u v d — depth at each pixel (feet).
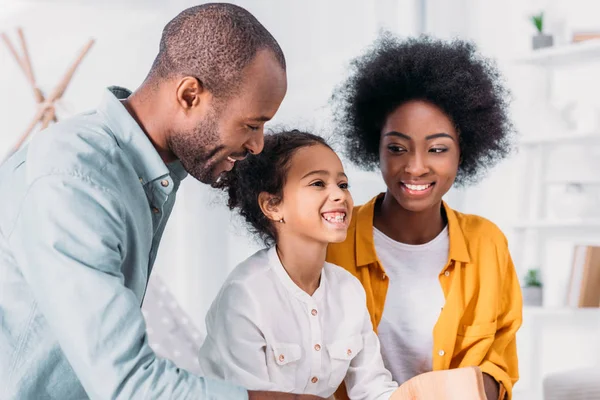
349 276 4.36
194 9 3.32
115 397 2.86
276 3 10.78
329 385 4.15
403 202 4.46
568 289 9.76
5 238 3.16
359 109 4.86
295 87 10.84
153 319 7.32
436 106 4.49
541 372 10.19
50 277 2.92
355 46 11.03
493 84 4.92
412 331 4.59
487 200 11.23
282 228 4.10
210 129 3.31
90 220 2.97
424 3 11.19
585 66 10.33
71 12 11.03
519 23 10.98
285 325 4.03
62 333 2.91
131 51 11.21
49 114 10.34
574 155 10.32
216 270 10.40
